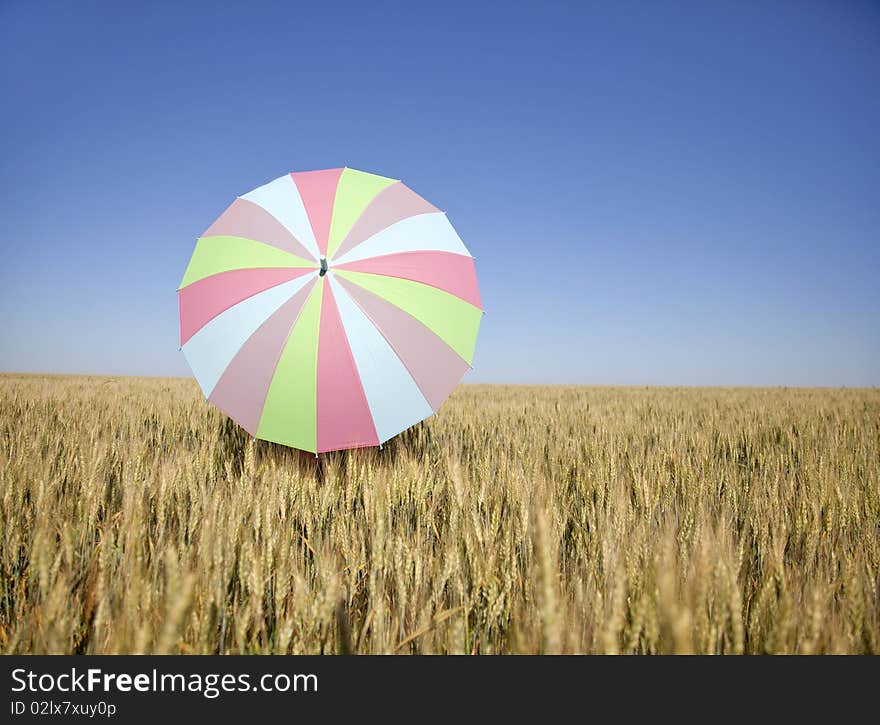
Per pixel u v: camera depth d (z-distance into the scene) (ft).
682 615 4.44
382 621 6.25
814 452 16.80
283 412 12.82
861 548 8.36
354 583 7.20
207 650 5.82
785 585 6.69
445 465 13.94
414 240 14.53
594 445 15.35
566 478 12.37
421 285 13.97
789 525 9.52
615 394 54.13
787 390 71.56
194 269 14.29
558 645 4.85
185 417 21.29
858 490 11.34
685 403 38.04
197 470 10.80
